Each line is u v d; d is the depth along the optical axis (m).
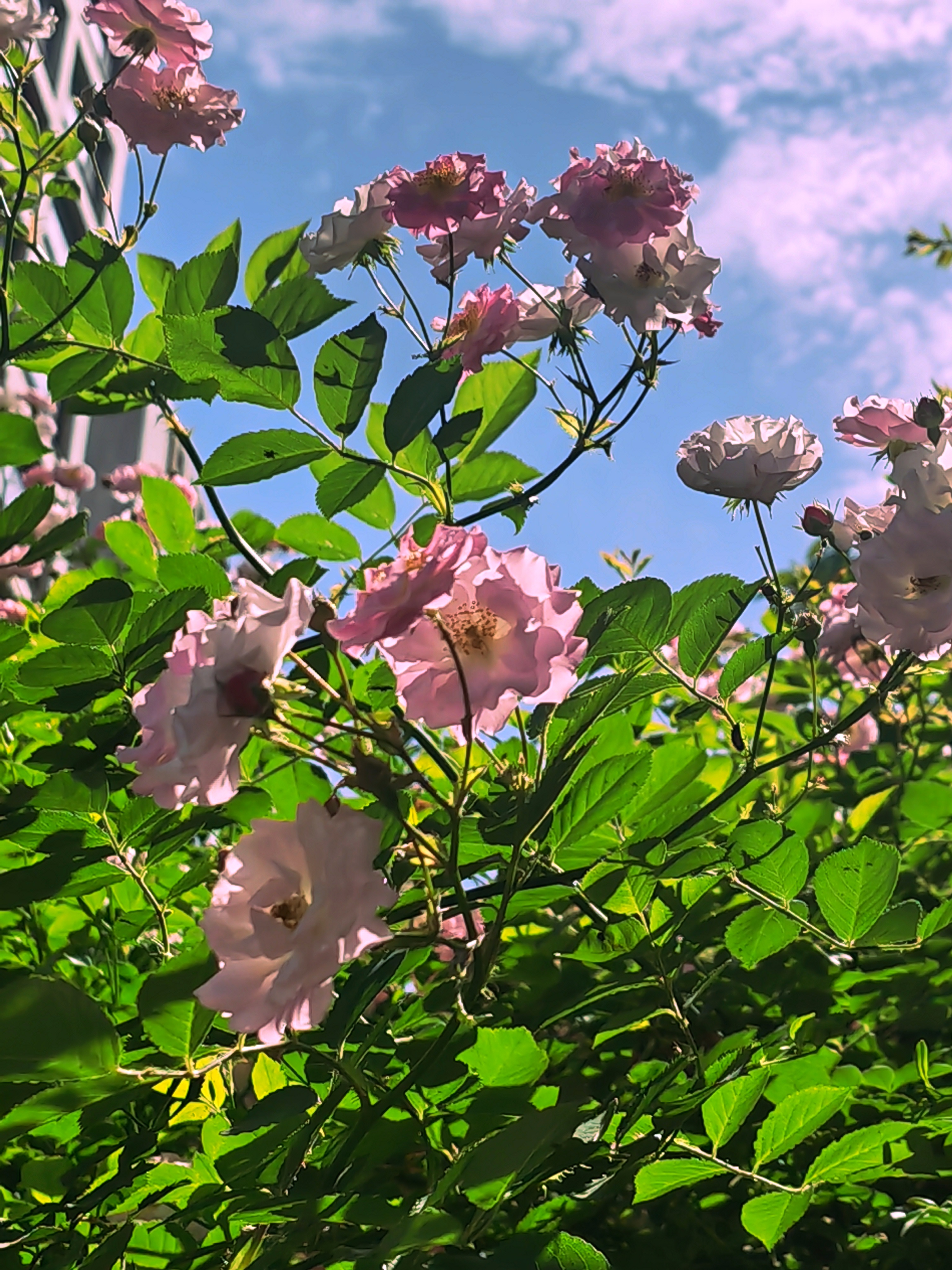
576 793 0.66
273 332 0.69
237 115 0.82
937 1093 0.71
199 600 0.69
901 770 1.03
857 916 0.69
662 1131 0.64
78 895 0.69
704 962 0.86
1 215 0.86
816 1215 0.77
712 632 0.74
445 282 0.77
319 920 0.52
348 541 0.82
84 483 1.73
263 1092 0.64
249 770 0.75
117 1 0.80
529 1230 0.65
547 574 0.57
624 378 0.76
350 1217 0.56
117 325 0.79
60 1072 0.55
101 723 0.70
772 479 0.73
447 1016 0.72
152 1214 0.65
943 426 0.72
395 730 0.56
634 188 0.73
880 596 0.67
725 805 0.79
